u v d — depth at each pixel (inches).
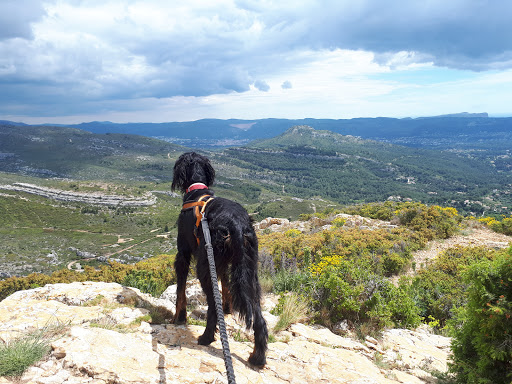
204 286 126.6
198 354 122.6
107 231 5757.9
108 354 106.4
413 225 714.2
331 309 231.5
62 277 466.3
